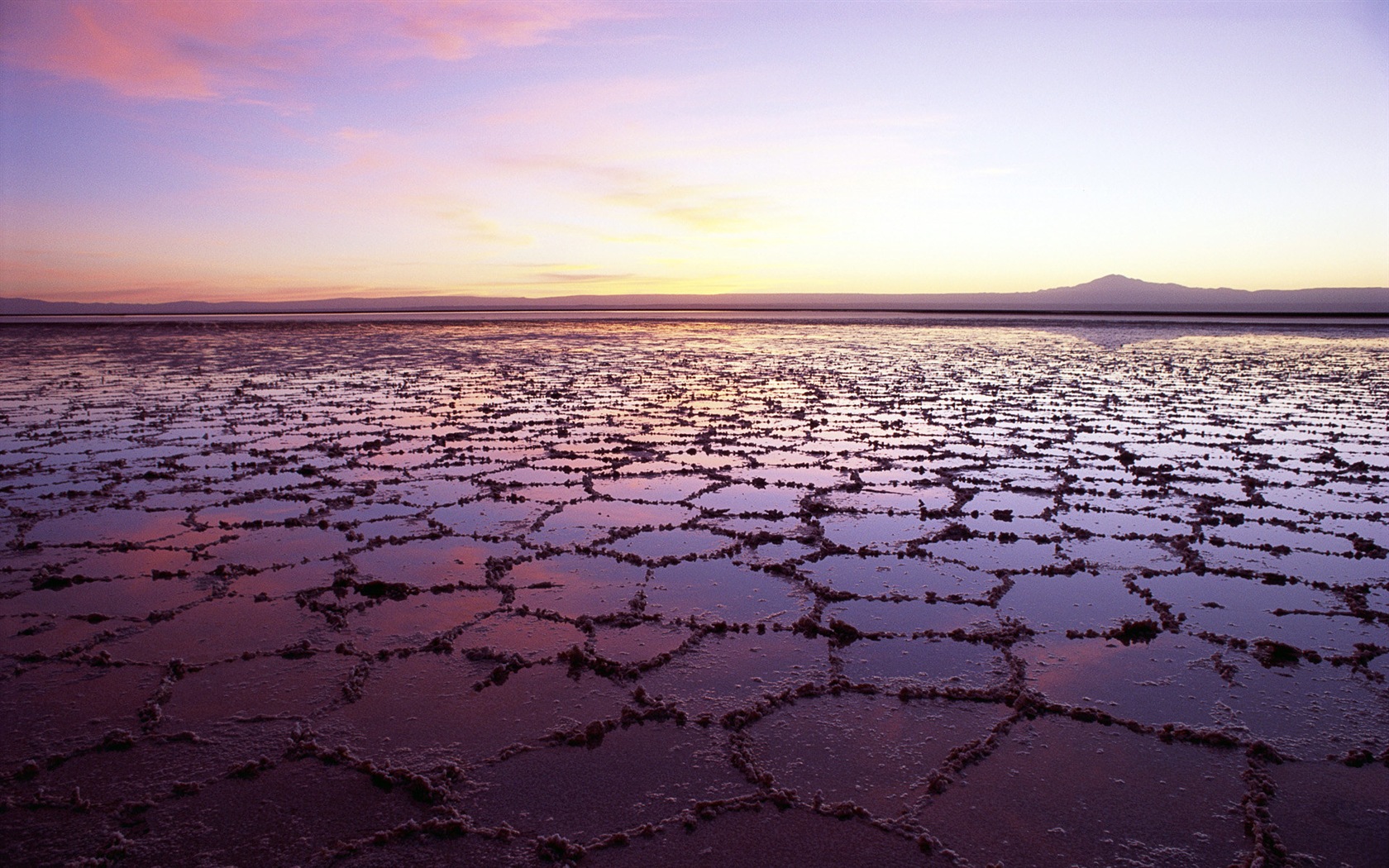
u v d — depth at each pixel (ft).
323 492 20.80
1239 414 34.42
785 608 13.16
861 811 8.04
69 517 18.48
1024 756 9.01
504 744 9.23
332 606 13.21
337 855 7.48
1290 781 8.52
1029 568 15.08
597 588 14.08
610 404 38.11
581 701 10.18
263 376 52.08
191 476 22.59
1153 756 8.99
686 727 9.58
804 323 148.56
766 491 21.01
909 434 29.53
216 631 12.25
